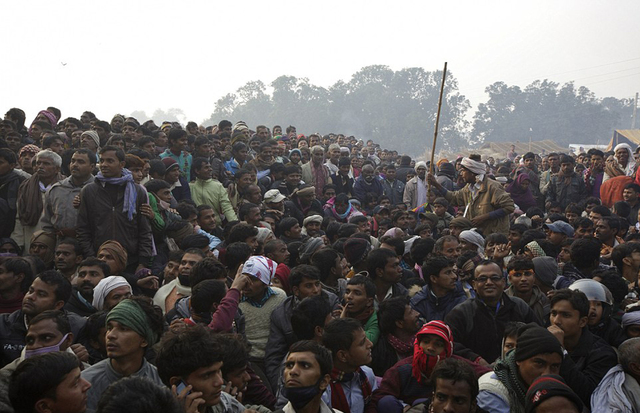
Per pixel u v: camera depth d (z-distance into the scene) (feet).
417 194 48.21
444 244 24.76
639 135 148.56
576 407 11.21
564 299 16.37
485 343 18.16
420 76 365.61
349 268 23.81
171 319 17.11
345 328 14.85
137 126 39.65
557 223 30.17
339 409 14.67
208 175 32.76
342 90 358.43
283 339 17.81
